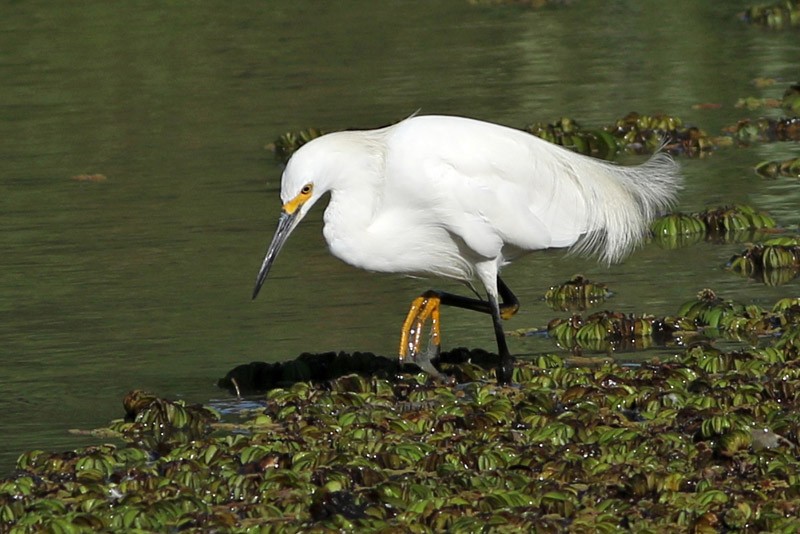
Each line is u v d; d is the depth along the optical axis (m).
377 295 15.24
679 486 9.39
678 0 32.88
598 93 24.75
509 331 14.05
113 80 27.30
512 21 31.61
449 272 12.95
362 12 33.25
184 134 23.33
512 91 25.06
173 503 9.48
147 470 10.20
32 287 15.97
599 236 13.41
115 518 9.38
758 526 8.56
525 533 8.71
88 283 16.03
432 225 12.48
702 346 12.51
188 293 15.52
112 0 34.56
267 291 15.52
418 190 12.22
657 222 17.25
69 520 9.26
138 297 15.45
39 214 19.09
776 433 10.16
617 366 12.23
